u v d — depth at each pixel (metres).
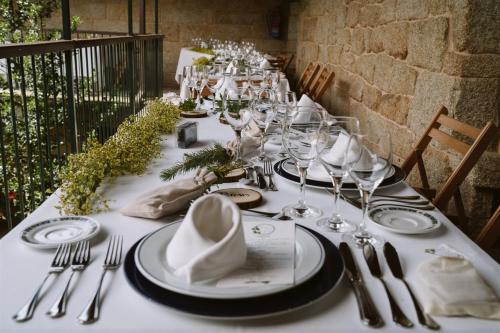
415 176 2.75
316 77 5.19
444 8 2.39
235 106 1.58
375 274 0.86
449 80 2.32
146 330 0.70
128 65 3.69
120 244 0.95
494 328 0.72
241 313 0.70
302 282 0.77
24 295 0.77
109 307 0.75
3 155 1.71
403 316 0.73
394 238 1.04
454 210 2.37
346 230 1.06
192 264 0.76
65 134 2.30
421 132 2.66
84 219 1.05
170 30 9.52
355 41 4.30
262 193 1.31
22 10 7.25
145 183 1.37
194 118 2.46
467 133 1.69
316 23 6.63
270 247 0.90
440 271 0.82
